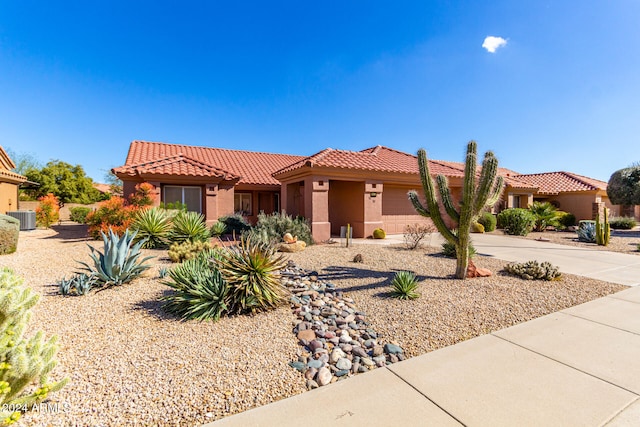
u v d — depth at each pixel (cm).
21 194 3077
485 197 761
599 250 1349
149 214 1212
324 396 332
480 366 392
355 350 432
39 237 1512
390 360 413
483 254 1219
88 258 975
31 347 274
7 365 242
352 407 313
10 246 1044
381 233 1623
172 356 409
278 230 1334
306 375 374
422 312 575
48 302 596
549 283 782
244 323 524
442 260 1045
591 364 397
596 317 563
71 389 332
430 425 286
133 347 431
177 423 289
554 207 2659
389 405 316
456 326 517
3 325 262
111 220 1327
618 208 3150
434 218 836
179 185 1719
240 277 579
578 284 782
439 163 2331
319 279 787
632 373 376
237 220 1709
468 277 826
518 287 740
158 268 863
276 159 2712
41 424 280
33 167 4169
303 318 547
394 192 1928
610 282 812
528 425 286
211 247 1009
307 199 1550
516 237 1806
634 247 1441
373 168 1614
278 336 478
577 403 318
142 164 1664
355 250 1223
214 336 472
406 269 908
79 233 1711
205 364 391
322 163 1473
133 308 577
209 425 286
